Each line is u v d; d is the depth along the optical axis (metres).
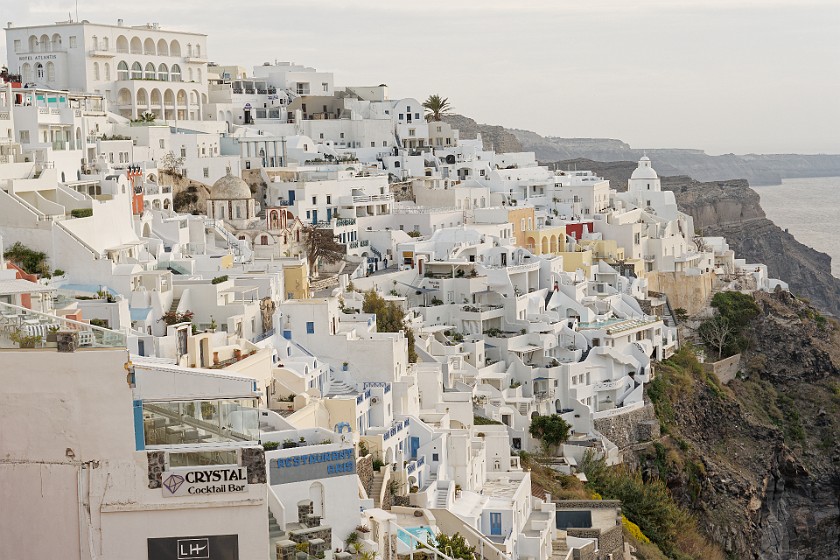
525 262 172.12
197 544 41.38
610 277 189.62
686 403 170.12
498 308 158.00
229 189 153.75
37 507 41.34
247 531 41.50
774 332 198.00
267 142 188.88
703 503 159.38
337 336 105.38
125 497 41.19
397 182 198.75
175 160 166.12
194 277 107.94
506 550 86.69
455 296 159.25
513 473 106.75
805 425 189.12
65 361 41.16
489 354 152.38
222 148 186.12
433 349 141.25
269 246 146.62
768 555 173.12
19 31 187.12
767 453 175.88
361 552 60.16
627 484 130.25
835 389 194.62
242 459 41.50
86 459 41.19
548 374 150.88
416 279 161.12
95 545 41.09
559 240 194.38
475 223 188.12
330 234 157.38
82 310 88.00
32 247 101.25
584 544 97.88
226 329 99.00
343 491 62.00
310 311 105.69
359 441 86.31
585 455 134.75
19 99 138.50
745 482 167.50
